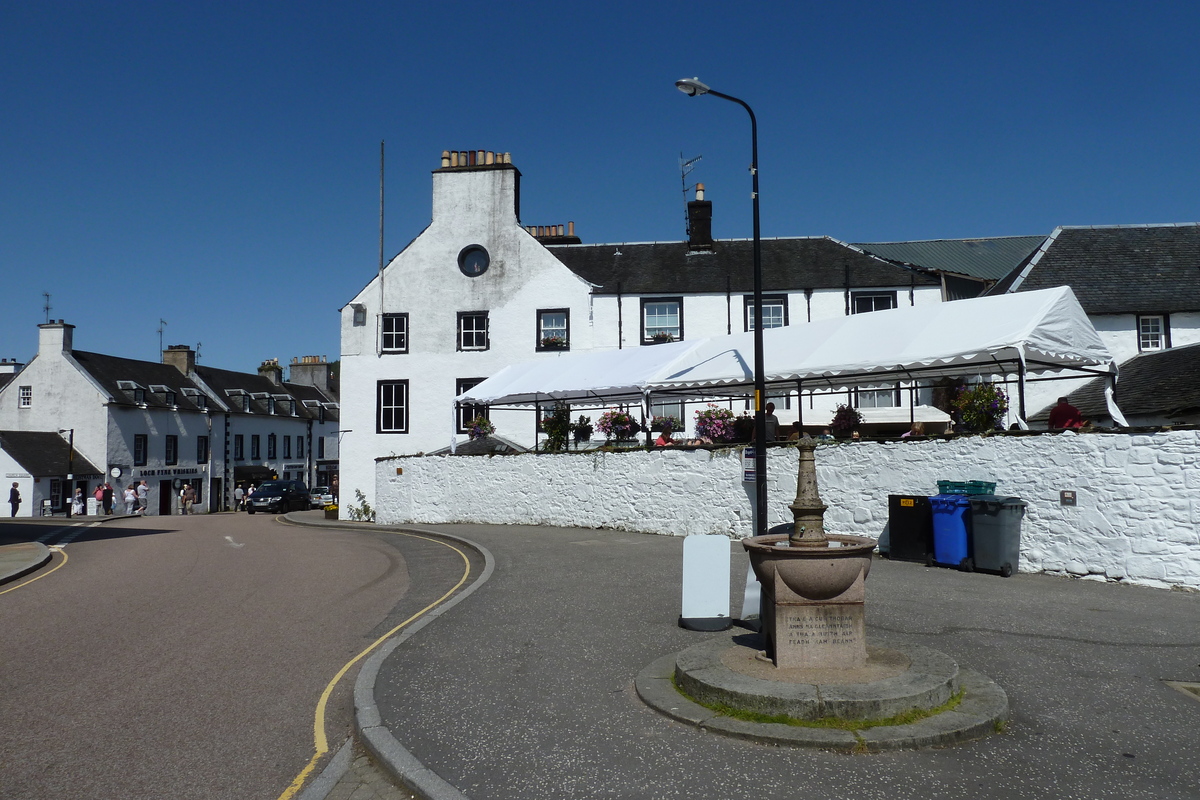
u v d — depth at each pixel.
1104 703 6.04
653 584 11.26
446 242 31.55
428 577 13.53
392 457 25.52
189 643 9.05
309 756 5.71
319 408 73.44
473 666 7.45
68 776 5.38
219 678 7.62
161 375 57.47
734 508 15.88
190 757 5.70
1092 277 24.14
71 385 50.16
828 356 16.83
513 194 31.52
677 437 26.31
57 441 49.34
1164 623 8.43
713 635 8.30
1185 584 10.12
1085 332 14.77
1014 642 7.70
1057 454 11.34
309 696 7.03
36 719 6.53
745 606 8.59
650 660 7.46
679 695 6.27
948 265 32.56
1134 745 5.27
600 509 18.78
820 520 6.57
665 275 30.62
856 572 6.29
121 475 50.78
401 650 8.07
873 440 13.54
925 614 8.87
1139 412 18.34
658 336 29.31
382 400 31.33
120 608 11.40
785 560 6.33
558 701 6.41
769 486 15.09
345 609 10.86
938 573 11.48
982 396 13.82
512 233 31.22
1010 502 11.32
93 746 5.92
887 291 28.50
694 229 32.19
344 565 15.59
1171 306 22.86
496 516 21.84
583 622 9.07
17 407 50.50
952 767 4.97
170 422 55.31
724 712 5.82
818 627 6.36
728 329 29.11
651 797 4.68
